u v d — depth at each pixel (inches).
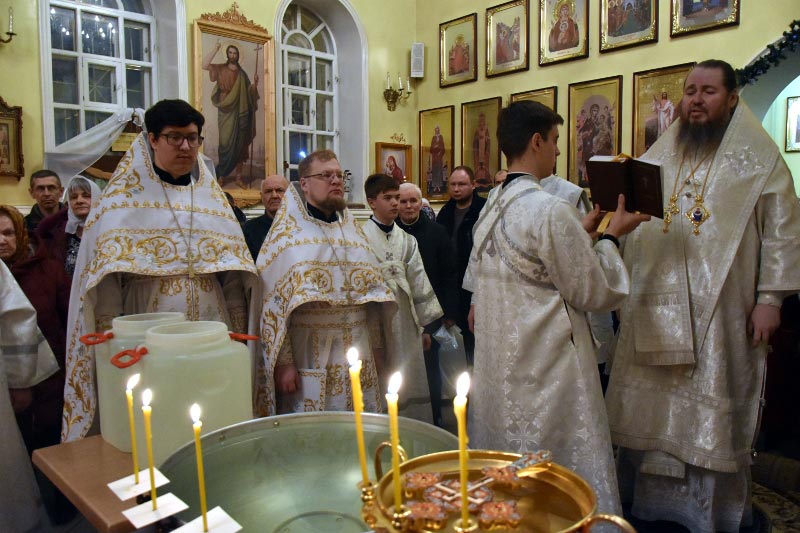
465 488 28.1
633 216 79.3
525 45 317.1
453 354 164.7
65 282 119.0
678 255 94.9
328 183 95.3
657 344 95.0
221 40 298.2
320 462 49.9
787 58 234.7
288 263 91.6
